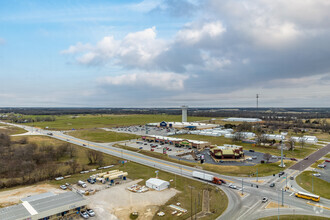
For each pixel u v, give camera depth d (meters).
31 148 149.00
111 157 146.12
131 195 87.06
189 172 114.38
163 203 80.12
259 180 101.81
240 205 77.38
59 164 130.25
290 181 99.81
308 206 76.06
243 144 189.88
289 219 67.69
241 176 107.62
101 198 84.56
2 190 92.00
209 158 145.12
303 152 159.12
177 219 68.88
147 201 81.81
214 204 78.56
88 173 114.44
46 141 199.38
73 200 75.19
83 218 70.50
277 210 73.38
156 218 69.69
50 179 105.44
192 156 149.75
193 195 86.56
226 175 109.31
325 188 91.75
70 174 113.00
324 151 161.88
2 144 167.12
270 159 139.88
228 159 141.00
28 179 103.88
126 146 181.25
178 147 179.00
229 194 86.62
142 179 104.88
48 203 72.75
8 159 133.00
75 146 181.75
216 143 194.62
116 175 102.94
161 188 92.44
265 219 67.94
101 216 71.31
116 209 76.00
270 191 89.12
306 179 101.88
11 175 108.62
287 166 123.50
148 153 155.38
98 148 174.38
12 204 79.00
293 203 78.38
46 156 141.00
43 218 67.00
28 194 87.88
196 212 73.19
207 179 101.06
